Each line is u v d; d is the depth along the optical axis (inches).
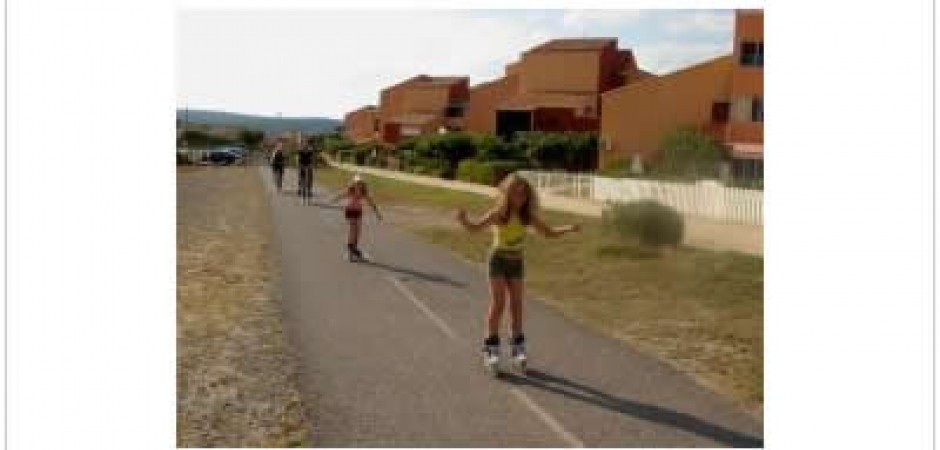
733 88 1460.4
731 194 832.3
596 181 1150.3
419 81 2965.1
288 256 577.3
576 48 2038.6
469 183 1565.0
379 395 273.6
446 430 243.1
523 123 2102.6
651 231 643.5
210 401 267.4
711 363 325.1
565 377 297.4
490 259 301.7
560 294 467.2
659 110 1556.3
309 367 304.2
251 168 2113.7
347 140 3255.4
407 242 686.5
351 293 446.3
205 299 418.3
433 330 365.4
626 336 367.6
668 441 238.7
